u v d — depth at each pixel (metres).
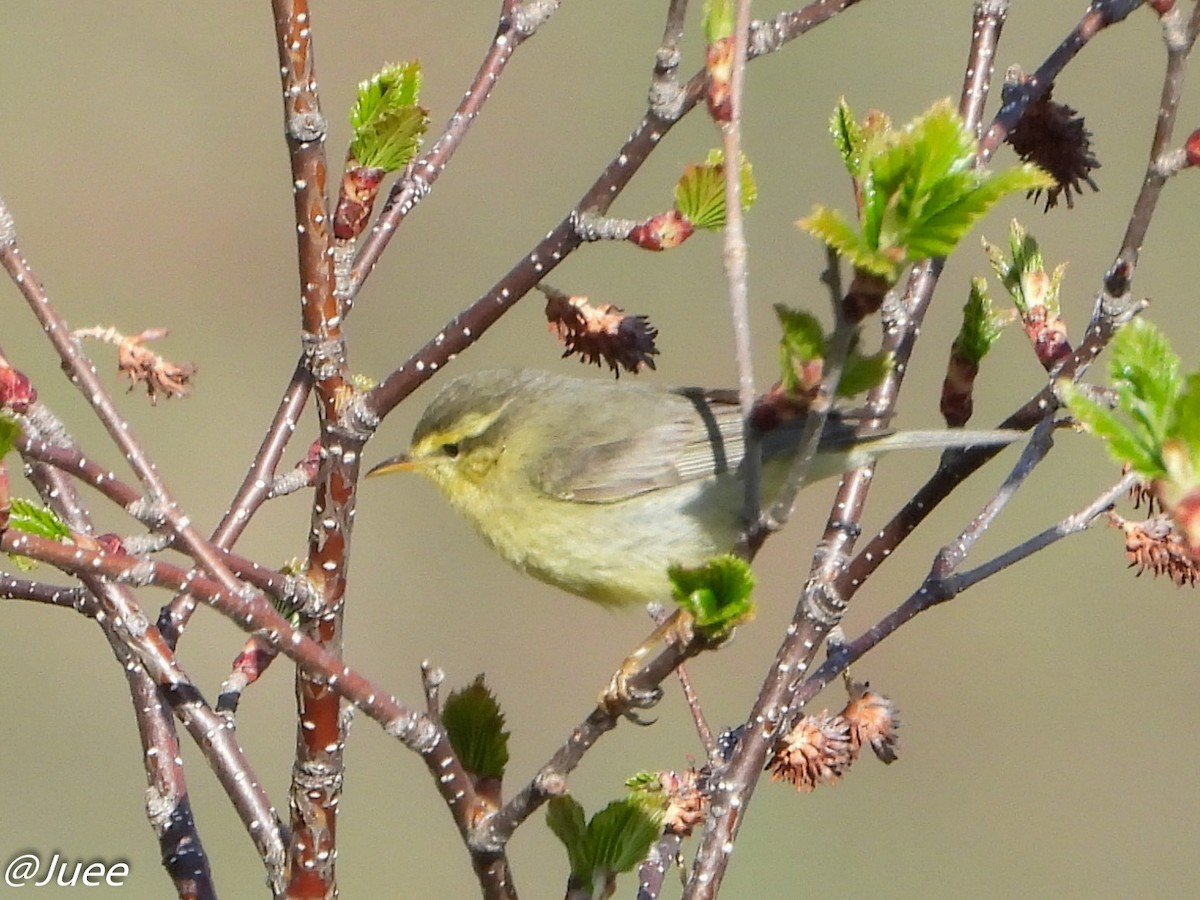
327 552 5.17
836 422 7.16
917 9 18.66
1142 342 3.38
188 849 5.48
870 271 3.88
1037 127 6.54
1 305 16.67
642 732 14.47
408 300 17.11
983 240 6.23
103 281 17.14
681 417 8.85
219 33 19.41
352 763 14.23
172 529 4.66
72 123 18.30
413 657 15.28
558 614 15.73
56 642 15.08
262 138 18.56
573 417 9.09
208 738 5.38
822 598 5.32
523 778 14.16
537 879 13.52
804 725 6.02
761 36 5.25
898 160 3.79
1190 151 5.31
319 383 5.20
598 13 19.11
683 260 17.27
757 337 16.58
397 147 5.44
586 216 5.13
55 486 5.98
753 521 4.40
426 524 16.25
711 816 5.29
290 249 17.75
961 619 16.02
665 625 6.75
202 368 16.58
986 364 16.28
